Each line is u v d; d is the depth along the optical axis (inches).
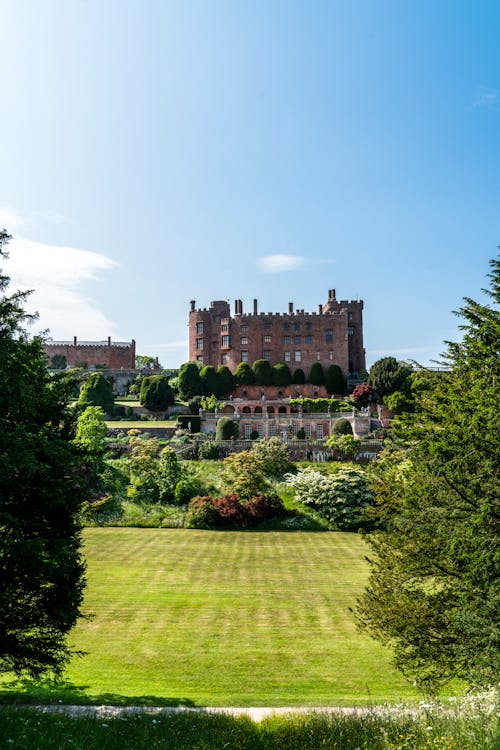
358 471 2022.6
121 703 674.2
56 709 609.9
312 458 2522.1
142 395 3449.8
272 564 1448.1
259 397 3937.0
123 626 1013.2
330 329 4069.9
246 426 3070.9
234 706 671.1
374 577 713.0
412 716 498.9
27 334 581.9
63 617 616.1
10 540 547.5
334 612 1099.3
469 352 598.9
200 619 1055.0
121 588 1234.0
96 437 2265.0
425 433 591.5
